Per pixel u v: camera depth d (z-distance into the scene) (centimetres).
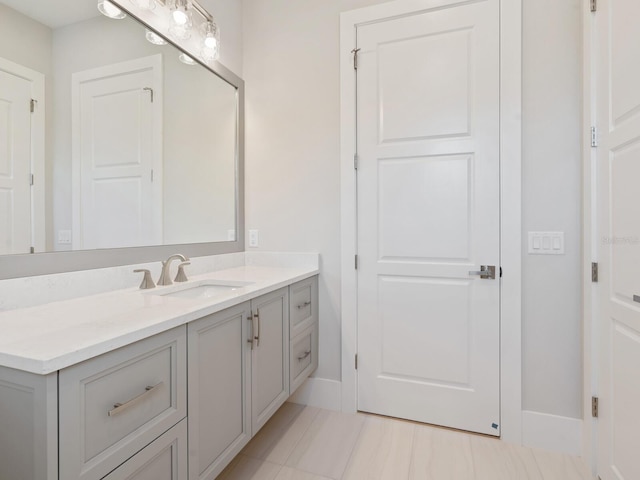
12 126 112
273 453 167
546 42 168
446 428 187
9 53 111
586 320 155
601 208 145
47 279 120
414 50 189
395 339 197
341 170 205
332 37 207
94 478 81
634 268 120
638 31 116
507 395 176
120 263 147
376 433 183
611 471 137
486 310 179
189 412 110
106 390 84
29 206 116
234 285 168
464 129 182
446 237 186
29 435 74
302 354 194
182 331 107
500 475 151
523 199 173
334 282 210
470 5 179
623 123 127
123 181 149
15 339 82
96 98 137
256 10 225
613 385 136
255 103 226
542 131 169
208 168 197
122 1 144
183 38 168
